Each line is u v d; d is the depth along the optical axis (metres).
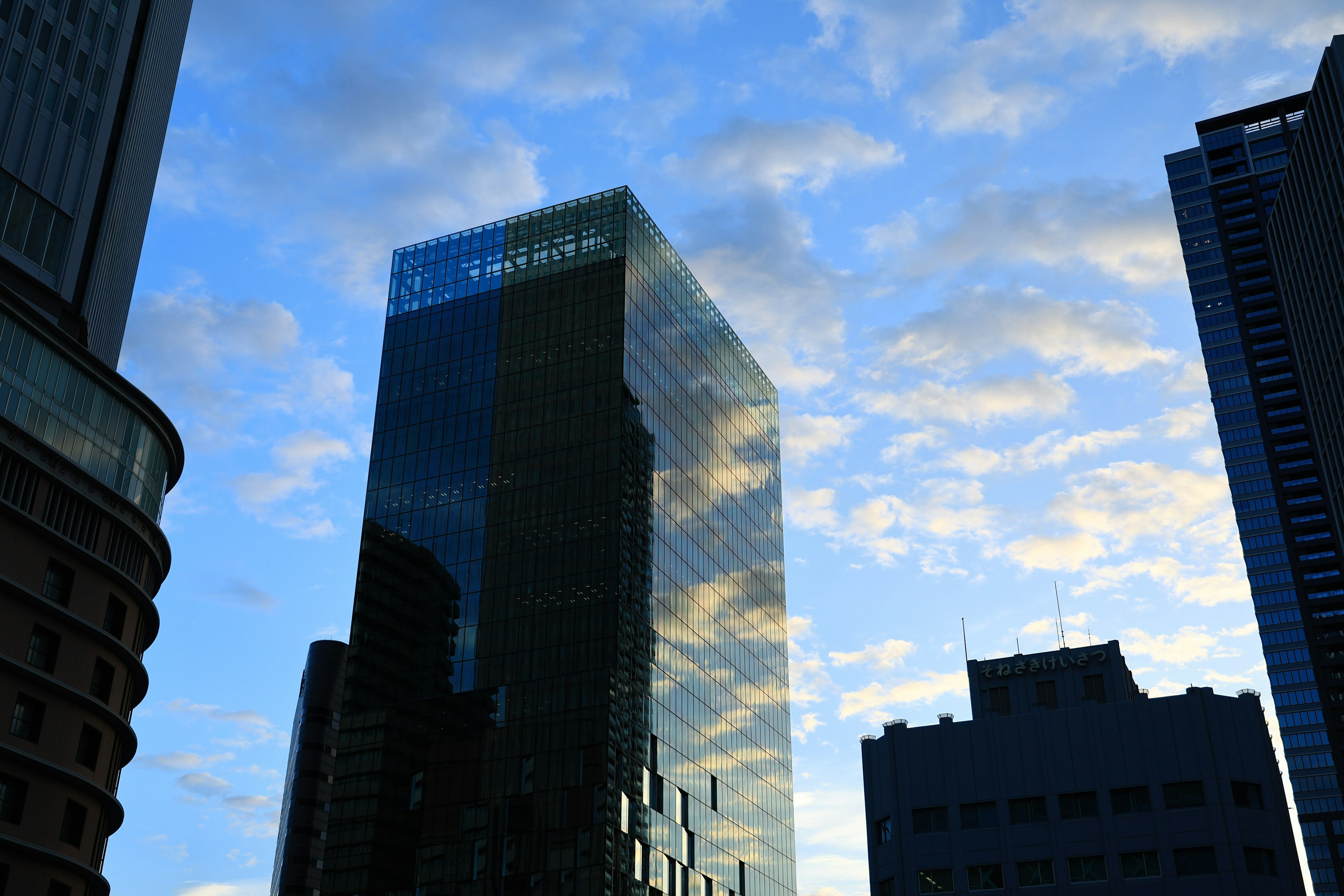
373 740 162.12
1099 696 119.38
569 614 159.50
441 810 152.88
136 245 103.50
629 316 178.88
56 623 77.31
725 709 182.00
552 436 173.25
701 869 162.50
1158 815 103.38
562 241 189.00
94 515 83.12
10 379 78.94
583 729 150.50
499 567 167.12
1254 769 103.38
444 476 177.75
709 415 199.75
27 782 72.94
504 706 156.50
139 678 85.44
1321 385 181.75
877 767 116.94
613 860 142.25
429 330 191.50
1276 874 99.31
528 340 182.50
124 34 102.00
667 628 169.12
